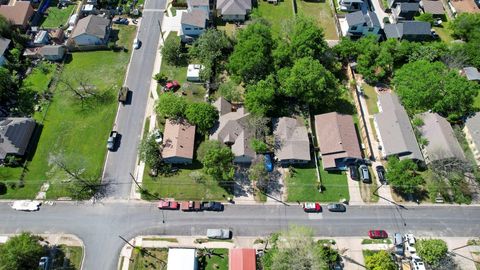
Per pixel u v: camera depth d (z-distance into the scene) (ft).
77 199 304.30
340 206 304.30
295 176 320.50
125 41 415.44
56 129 343.26
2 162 317.83
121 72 387.34
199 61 398.42
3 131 316.40
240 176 318.65
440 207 310.04
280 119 344.08
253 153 319.27
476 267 281.54
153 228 291.79
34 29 416.87
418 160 321.52
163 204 298.97
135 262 275.39
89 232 288.51
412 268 276.62
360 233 295.48
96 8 447.01
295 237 266.98
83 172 317.22
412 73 360.48
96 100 364.17
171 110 330.75
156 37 421.18
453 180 317.22
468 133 345.31
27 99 361.51
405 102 356.59
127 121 350.43
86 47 404.36
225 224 295.48
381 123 345.31
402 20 445.78
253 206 305.12
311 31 367.25
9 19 409.69
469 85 345.10
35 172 316.60
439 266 276.41
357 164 328.70
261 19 414.41
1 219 293.02
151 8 451.53
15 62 380.99
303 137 329.93
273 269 253.03
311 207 301.63
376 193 314.55
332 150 323.37
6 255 250.98
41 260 266.98
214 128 336.08
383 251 273.75
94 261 275.59
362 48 387.55
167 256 278.46
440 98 348.79
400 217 304.09
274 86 344.90
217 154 296.10
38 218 294.46
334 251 279.90
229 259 272.51
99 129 344.49
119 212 298.76
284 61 368.48
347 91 381.81
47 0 451.94
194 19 408.46
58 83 376.27
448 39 430.20
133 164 323.98
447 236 296.51
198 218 297.74
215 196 308.40
